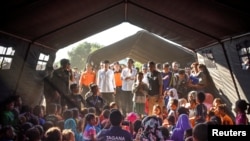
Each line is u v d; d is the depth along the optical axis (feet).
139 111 37.17
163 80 40.50
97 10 37.78
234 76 34.35
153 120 16.35
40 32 35.09
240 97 33.19
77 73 55.98
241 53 31.81
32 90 38.19
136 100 37.37
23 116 22.16
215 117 19.04
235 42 32.89
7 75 30.07
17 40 31.89
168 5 33.73
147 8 39.11
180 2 30.58
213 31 35.19
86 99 30.25
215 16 29.66
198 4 28.58
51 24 34.35
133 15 45.60
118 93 47.44
